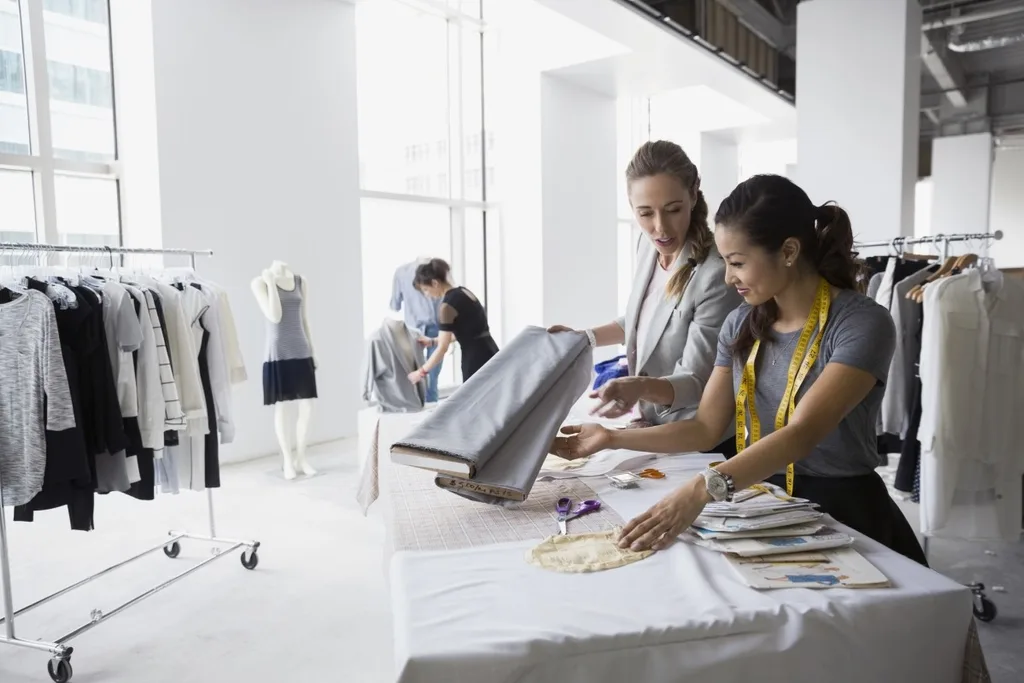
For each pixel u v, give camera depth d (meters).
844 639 0.90
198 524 3.55
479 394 1.44
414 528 1.21
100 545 3.27
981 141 9.67
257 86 4.91
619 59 6.14
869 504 1.31
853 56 5.14
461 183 6.91
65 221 4.43
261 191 4.96
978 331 2.31
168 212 4.46
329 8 5.35
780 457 1.14
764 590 0.95
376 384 4.03
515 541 1.15
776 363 1.35
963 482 2.37
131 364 2.56
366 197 5.87
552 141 6.78
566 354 1.55
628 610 0.90
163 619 2.55
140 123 4.45
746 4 6.18
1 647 2.36
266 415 5.01
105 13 4.48
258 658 2.29
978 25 6.48
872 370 1.20
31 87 4.13
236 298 4.84
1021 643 2.28
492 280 7.14
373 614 2.59
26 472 2.25
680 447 1.46
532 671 0.82
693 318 1.69
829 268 1.29
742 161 11.82
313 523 3.57
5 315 2.25
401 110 6.37
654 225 1.66
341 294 5.54
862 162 5.14
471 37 6.91
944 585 0.97
